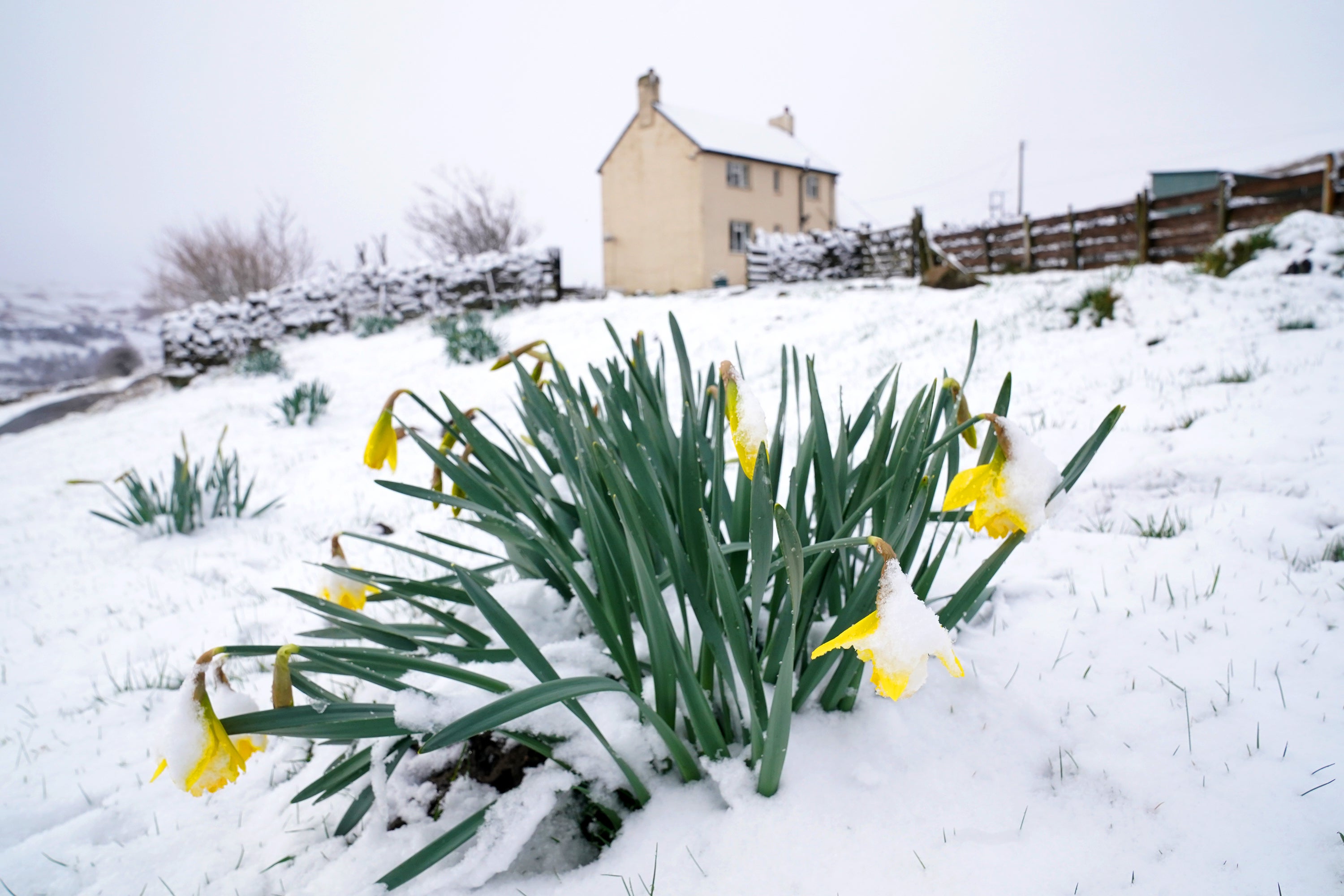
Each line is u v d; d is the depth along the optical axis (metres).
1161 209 11.30
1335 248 6.66
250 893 1.48
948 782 1.38
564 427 1.80
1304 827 1.20
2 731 2.46
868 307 10.11
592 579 1.82
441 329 13.85
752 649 1.39
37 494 6.64
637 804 1.45
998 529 1.06
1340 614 1.85
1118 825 1.25
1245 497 2.77
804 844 1.27
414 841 1.42
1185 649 1.77
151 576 3.99
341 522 4.61
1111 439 3.60
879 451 1.50
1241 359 4.61
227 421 8.74
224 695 1.15
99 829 1.80
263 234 28.67
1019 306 7.85
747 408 1.08
